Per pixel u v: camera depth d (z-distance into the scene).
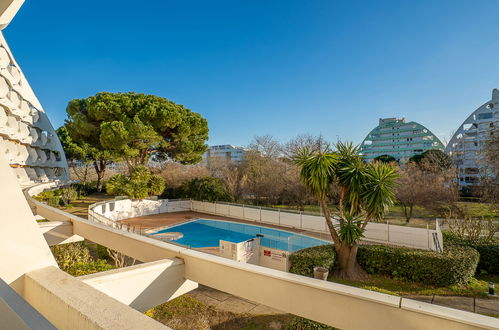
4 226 1.43
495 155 17.05
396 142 67.81
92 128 21.19
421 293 6.97
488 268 8.38
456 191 19.56
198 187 22.56
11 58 23.19
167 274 2.76
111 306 1.12
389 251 8.17
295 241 12.24
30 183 22.36
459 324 1.82
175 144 23.61
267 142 28.53
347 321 2.16
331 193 18.67
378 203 7.66
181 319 5.45
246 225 18.03
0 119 18.28
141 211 20.39
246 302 6.27
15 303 0.88
